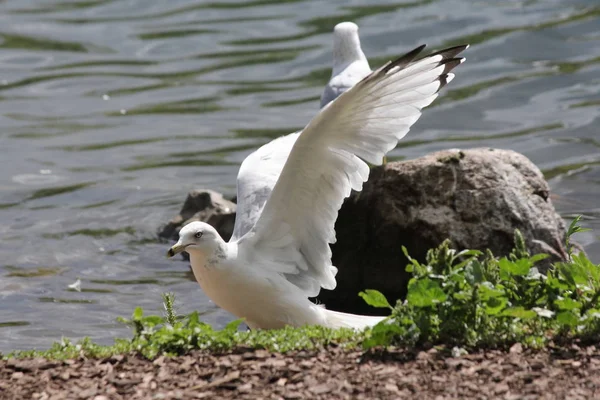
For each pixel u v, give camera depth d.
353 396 7.67
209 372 8.20
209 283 10.69
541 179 14.54
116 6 31.33
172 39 28.42
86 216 18.00
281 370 8.16
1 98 24.69
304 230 10.70
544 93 23.44
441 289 8.70
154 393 7.91
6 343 12.63
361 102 9.82
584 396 7.52
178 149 21.34
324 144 10.08
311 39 27.81
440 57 10.28
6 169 20.39
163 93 24.81
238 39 28.22
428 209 14.14
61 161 20.86
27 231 17.30
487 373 8.02
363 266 14.58
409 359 8.34
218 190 19.06
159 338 8.83
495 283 9.48
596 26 27.14
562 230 14.52
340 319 10.70
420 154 20.42
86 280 15.16
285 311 10.63
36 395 7.98
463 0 29.97
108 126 22.84
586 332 8.74
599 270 9.62
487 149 14.72
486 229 13.95
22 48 28.06
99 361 8.63
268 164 11.66
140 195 18.92
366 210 14.52
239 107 23.69
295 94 24.41
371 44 26.83
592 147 20.16
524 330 8.90
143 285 15.03
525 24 27.61
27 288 14.78
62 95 24.88
